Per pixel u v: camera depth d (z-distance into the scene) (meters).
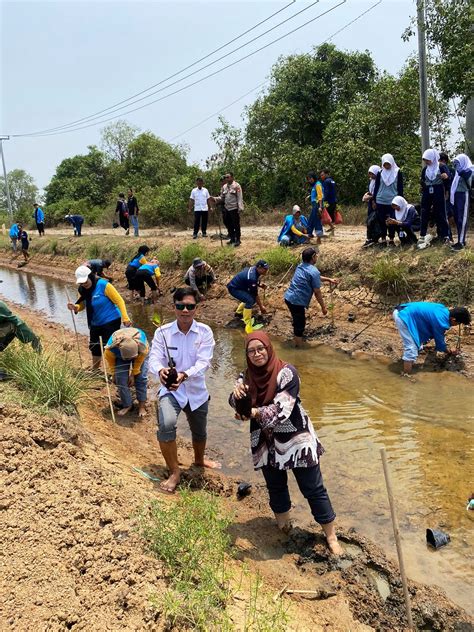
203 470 5.32
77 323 12.40
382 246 10.30
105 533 3.54
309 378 7.79
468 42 11.48
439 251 9.11
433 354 7.89
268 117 22.95
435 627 3.38
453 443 5.61
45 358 6.00
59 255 23.27
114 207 32.56
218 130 24.20
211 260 13.46
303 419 4.00
